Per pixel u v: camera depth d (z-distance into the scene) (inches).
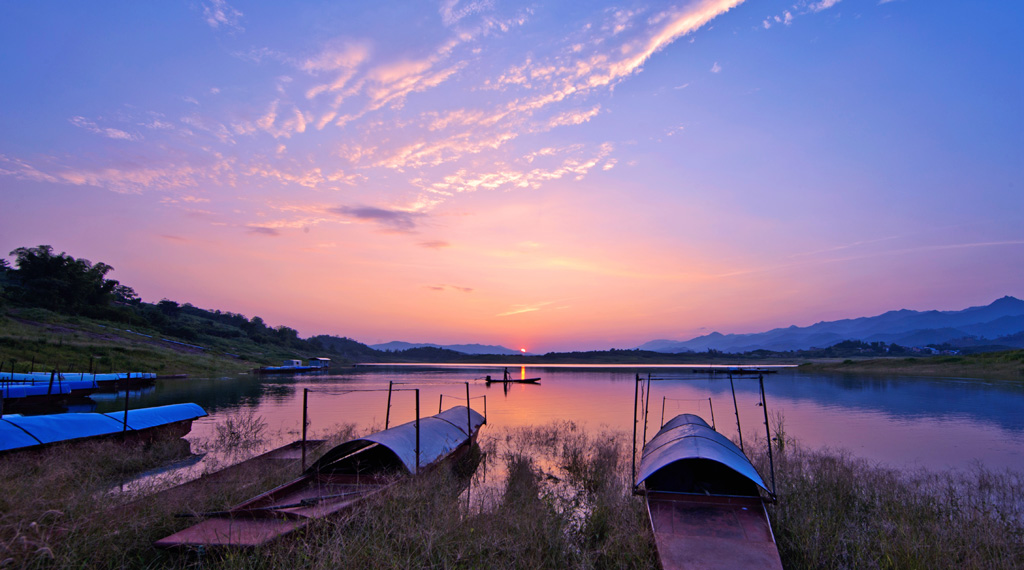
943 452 674.8
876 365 2984.7
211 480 429.1
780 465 522.9
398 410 1169.4
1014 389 1608.0
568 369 4532.5
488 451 685.3
